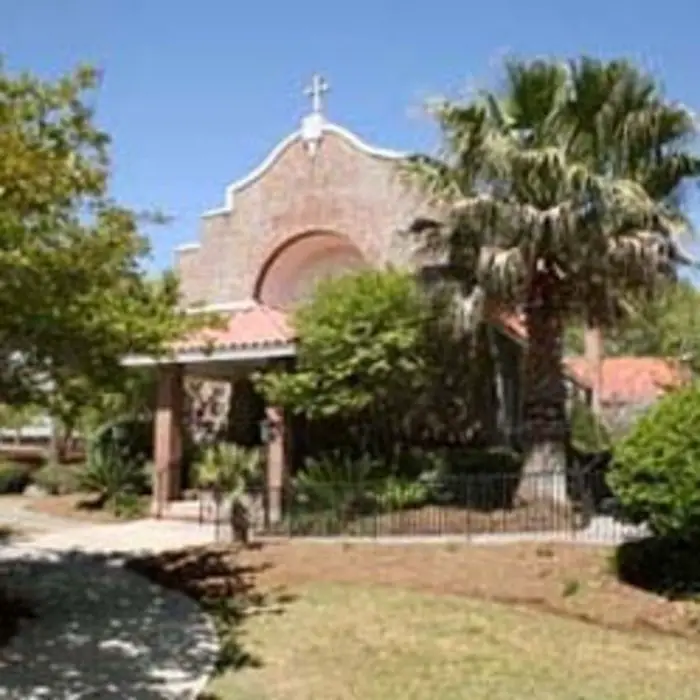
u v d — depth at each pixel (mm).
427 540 17734
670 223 19375
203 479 20438
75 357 13062
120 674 11039
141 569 16781
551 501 19594
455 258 20297
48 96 11609
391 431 23047
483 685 10766
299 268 28000
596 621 13672
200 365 23812
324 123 27062
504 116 19719
